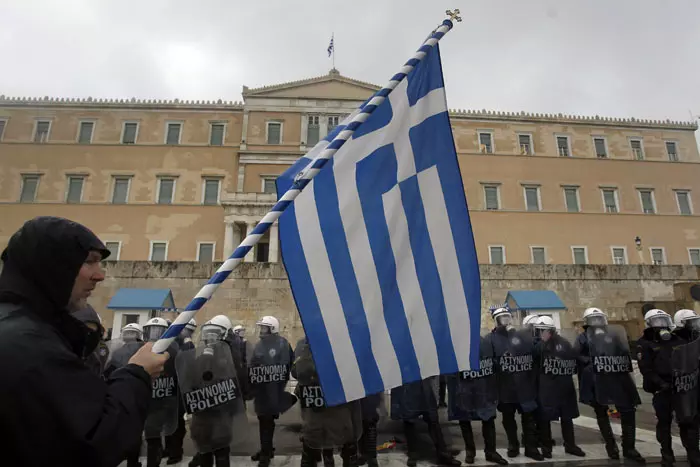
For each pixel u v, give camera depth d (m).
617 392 7.33
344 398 3.45
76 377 1.79
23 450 1.61
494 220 41.31
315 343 3.49
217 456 5.41
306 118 42.03
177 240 38.81
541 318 7.78
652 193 43.91
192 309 2.56
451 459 7.11
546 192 42.62
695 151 46.09
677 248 42.53
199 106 42.38
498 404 7.62
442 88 4.33
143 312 23.34
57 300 1.98
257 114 41.84
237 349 7.30
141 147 40.88
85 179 39.84
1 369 1.63
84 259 2.06
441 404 12.35
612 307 29.80
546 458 7.43
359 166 3.95
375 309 3.69
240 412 5.51
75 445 1.67
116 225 38.81
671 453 6.76
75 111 41.53
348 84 43.03
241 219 35.88
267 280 26.77
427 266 3.93
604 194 43.50
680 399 6.50
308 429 5.54
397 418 7.26
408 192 4.03
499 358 7.46
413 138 4.15
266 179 40.34
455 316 3.89
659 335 6.96
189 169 40.66
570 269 29.89
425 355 3.74
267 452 7.21
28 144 40.09
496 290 28.84
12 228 38.06
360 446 7.03
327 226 3.73
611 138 45.22
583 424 10.74
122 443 1.81
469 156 42.72
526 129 44.44
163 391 6.06
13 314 1.85
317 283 3.60
